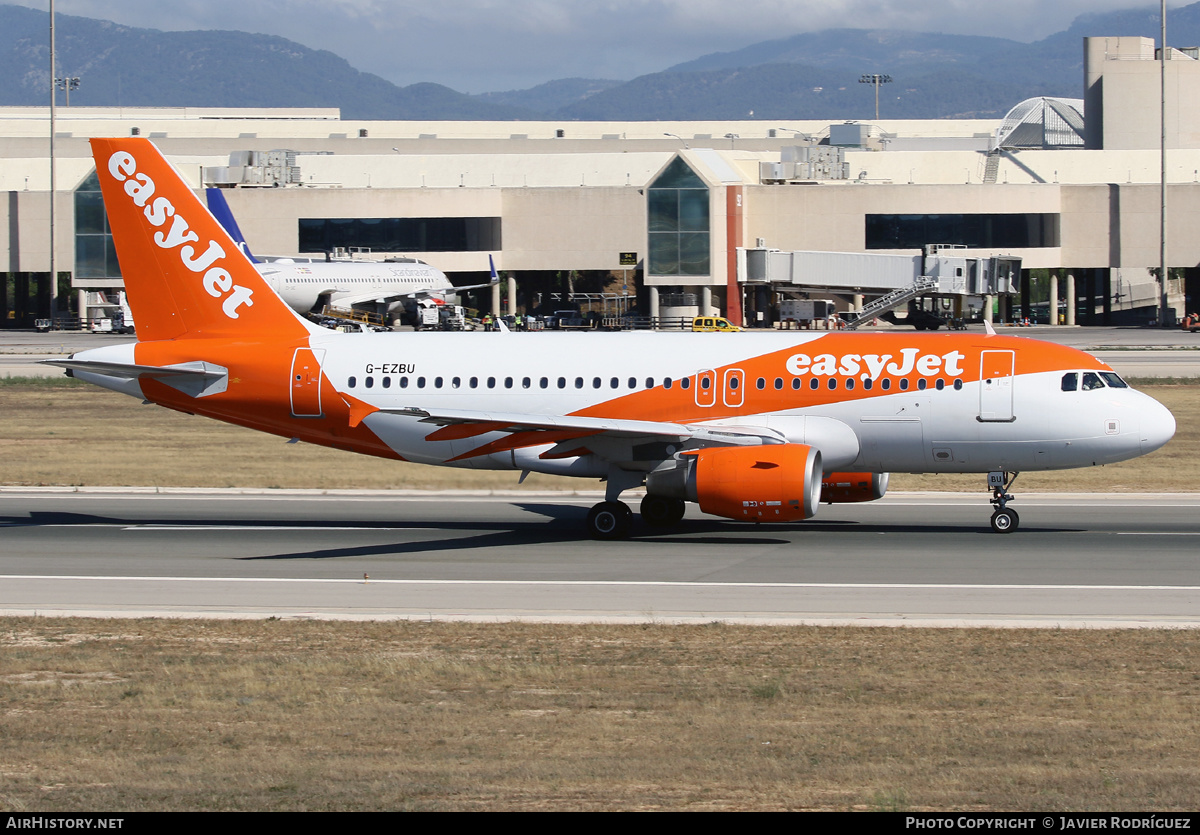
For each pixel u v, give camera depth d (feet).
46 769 193.47
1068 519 446.60
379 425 440.86
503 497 507.30
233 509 479.41
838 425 416.05
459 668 252.42
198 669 254.27
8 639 280.31
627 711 224.94
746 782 184.85
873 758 197.26
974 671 250.37
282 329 453.17
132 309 456.86
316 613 306.76
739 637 279.49
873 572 352.28
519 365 436.35
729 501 392.06
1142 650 265.75
